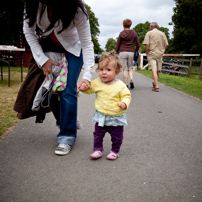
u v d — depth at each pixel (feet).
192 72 43.34
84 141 9.12
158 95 19.45
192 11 104.12
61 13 6.45
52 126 10.72
